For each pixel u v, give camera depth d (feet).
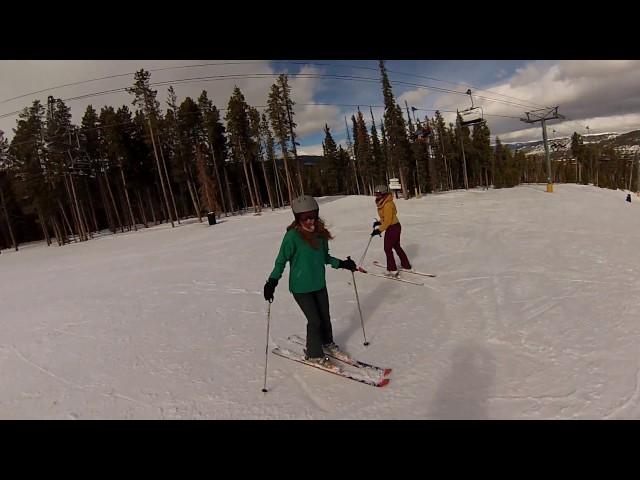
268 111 134.31
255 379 12.25
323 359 12.47
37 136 115.24
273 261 33.27
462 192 138.72
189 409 10.82
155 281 29.71
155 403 11.27
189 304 21.85
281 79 131.34
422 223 47.44
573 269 20.94
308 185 229.66
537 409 9.34
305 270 11.89
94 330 18.74
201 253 43.78
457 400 10.05
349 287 21.67
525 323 14.43
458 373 11.39
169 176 147.13
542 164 293.23
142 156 139.33
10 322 22.02
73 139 125.90
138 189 140.67
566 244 27.84
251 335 16.15
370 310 17.65
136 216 187.11
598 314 14.51
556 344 12.50
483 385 10.61
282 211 121.60
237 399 11.12
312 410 10.27
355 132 213.46
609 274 19.40
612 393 9.60
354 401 10.50
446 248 30.12
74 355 15.66
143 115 119.96
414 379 11.31
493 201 77.10
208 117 149.89
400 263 25.40
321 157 246.47
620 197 105.81
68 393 12.33
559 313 15.02
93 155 140.36
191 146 135.85
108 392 12.17
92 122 142.92
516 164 257.14
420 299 18.54
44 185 117.80
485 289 19.02
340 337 14.99
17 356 16.15
